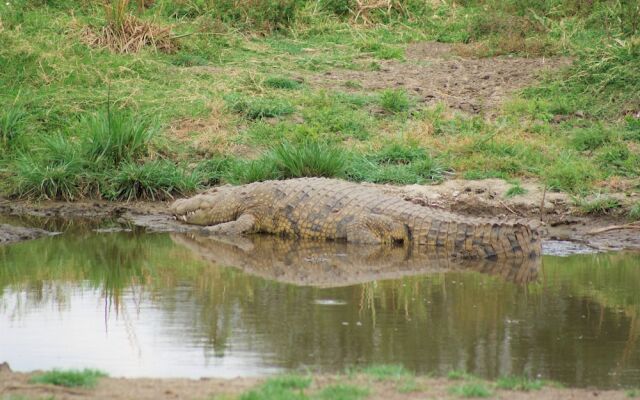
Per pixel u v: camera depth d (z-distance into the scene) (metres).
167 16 78.88
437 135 59.66
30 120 59.56
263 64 71.81
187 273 39.47
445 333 30.62
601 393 24.42
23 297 35.28
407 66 72.88
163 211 52.34
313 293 36.03
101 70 66.31
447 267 41.22
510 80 69.00
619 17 74.38
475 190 51.84
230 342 29.53
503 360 27.86
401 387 24.19
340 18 83.50
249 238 47.62
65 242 45.25
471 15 82.19
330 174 53.41
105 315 32.72
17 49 65.75
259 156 56.34
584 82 66.44
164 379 25.23
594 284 37.62
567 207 49.88
